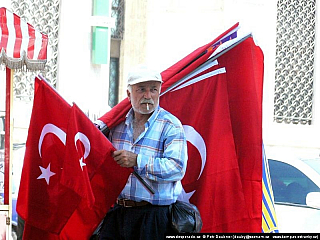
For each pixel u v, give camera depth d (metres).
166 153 6.38
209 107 7.16
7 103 8.05
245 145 7.25
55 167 6.81
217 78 7.16
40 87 6.82
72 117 6.46
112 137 6.72
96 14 16.20
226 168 7.12
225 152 7.12
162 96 7.11
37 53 7.90
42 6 15.95
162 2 17.86
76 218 6.82
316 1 18.52
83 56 16.20
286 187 10.30
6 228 8.02
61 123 6.80
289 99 18.52
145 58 18.00
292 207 9.98
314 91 18.58
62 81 16.03
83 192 6.43
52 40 16.08
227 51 7.20
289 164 10.52
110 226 6.61
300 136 18.38
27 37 7.84
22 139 15.10
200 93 7.15
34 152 6.85
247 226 7.14
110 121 6.68
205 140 7.14
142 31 18.08
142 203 6.45
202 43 17.69
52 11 16.03
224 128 7.14
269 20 17.95
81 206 6.71
